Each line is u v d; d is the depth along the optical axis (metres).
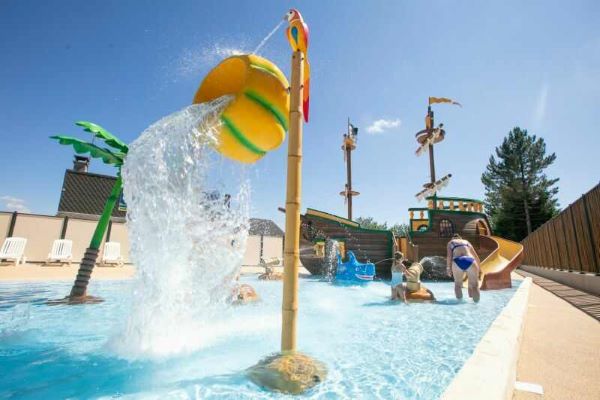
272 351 3.51
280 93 3.69
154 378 2.78
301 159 3.05
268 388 2.55
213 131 3.83
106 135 6.29
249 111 3.65
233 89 4.03
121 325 4.56
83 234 17.88
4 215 16.30
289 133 3.07
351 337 4.41
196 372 2.91
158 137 3.98
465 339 4.34
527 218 38.88
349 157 22.81
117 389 2.54
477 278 8.08
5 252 13.88
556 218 15.14
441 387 2.67
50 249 16.98
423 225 16.92
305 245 15.77
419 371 3.06
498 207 43.12
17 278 10.34
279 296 8.61
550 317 5.62
